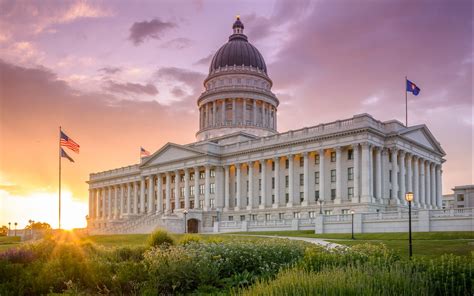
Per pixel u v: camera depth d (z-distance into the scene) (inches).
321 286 457.4
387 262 623.2
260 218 3880.4
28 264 888.3
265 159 3932.1
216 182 4259.4
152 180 4889.3
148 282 694.5
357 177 3275.1
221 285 741.3
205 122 5319.9
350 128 3319.4
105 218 5797.2
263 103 5211.6
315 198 3590.1
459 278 542.6
